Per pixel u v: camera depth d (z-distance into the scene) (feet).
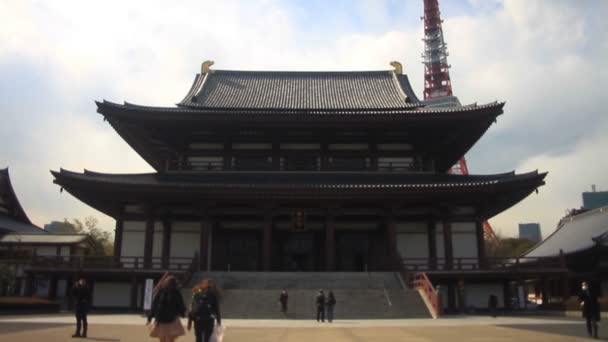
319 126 145.18
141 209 140.56
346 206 141.49
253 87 183.42
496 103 135.64
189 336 66.69
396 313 104.12
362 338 63.98
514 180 127.34
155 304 41.88
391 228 133.49
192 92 174.60
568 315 117.91
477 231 139.44
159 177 142.41
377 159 151.74
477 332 72.02
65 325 81.97
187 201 137.39
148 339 61.87
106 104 134.62
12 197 235.20
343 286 119.44
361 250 146.30
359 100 170.71
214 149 151.23
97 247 228.22
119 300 131.54
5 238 199.00
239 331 74.49
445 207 135.74
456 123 143.02
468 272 125.70
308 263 146.82
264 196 131.23
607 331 74.02
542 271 126.52
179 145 150.82
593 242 160.35
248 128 147.23
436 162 174.19
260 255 145.07
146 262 131.95
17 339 60.54
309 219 146.30
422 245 140.56
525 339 62.75
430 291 106.11
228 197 132.36
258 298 109.40
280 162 150.00
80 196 139.54
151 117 138.62
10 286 169.89
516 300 150.61
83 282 65.51
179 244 140.97
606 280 154.92
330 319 93.56
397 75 186.50
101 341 59.62
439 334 69.21
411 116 139.64
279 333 71.26
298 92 179.22
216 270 141.90
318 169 149.79
